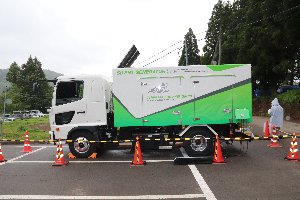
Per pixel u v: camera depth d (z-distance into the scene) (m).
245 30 32.62
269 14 28.00
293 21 24.89
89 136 11.18
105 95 11.18
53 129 11.24
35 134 20.12
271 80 36.03
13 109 77.81
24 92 81.81
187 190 7.26
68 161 10.88
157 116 10.78
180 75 10.71
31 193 7.24
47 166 10.19
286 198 6.52
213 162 10.02
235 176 8.38
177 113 10.73
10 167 10.11
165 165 10.02
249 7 32.56
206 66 10.66
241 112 10.53
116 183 7.99
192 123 10.72
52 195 7.08
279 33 27.58
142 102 10.80
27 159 11.52
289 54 30.11
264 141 14.53
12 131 22.39
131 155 11.98
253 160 10.38
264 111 33.84
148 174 8.87
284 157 10.79
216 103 10.67
